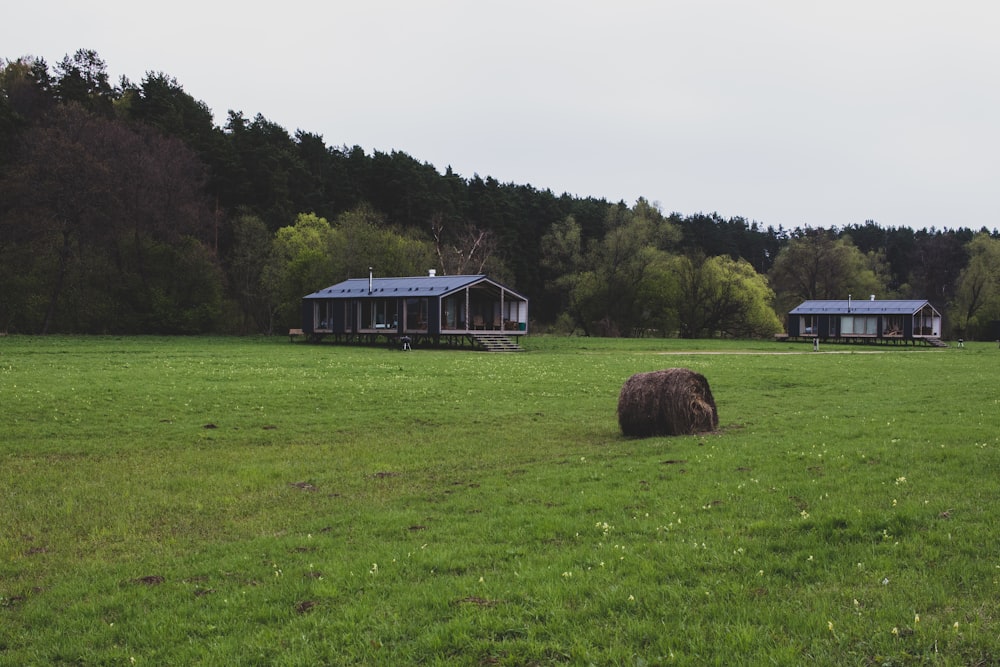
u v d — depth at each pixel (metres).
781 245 173.88
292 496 13.94
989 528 9.68
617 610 7.98
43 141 76.69
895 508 10.70
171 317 81.62
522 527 11.04
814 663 6.67
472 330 68.50
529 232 130.62
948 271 139.62
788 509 11.22
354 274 88.38
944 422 19.88
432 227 105.19
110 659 7.44
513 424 22.92
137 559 10.51
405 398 27.62
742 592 8.19
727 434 19.58
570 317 117.25
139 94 112.12
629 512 11.59
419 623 7.84
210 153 104.50
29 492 14.18
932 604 7.66
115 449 18.39
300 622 7.98
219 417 23.06
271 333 91.62
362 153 135.50
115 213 81.50
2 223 76.75
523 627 7.63
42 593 9.27
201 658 7.35
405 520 11.77
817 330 94.62
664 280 108.38
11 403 23.97
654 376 20.50
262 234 95.44
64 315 77.62
